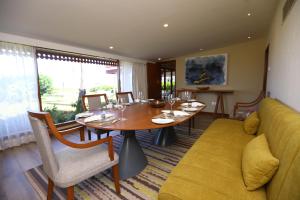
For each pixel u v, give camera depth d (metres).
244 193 0.90
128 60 5.05
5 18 2.10
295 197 0.67
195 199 0.87
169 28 2.98
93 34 2.91
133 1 2.00
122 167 1.80
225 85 4.80
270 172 0.87
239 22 2.97
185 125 3.77
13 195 1.53
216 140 1.68
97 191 1.55
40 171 1.94
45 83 3.37
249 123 1.86
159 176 1.77
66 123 3.68
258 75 4.31
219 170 1.12
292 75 1.47
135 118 1.72
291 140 0.80
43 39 2.92
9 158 2.29
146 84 5.88
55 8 1.98
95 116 1.77
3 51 2.52
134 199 1.44
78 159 1.32
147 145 2.61
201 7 2.31
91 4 1.97
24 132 2.79
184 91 3.41
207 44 4.30
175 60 5.71
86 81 4.16
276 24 2.39
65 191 1.56
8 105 2.61
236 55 4.57
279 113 1.25
